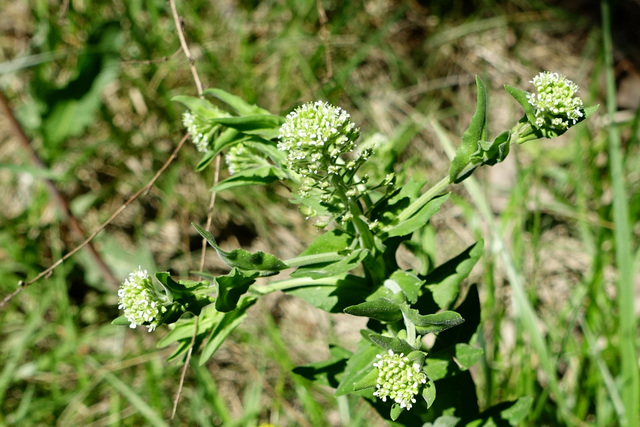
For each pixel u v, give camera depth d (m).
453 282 0.23
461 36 0.48
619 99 0.46
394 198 0.22
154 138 0.42
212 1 0.45
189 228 0.41
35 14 0.43
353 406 0.30
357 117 0.44
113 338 0.39
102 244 0.40
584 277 0.36
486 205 0.31
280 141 0.22
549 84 0.20
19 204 0.43
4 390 0.33
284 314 0.40
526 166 0.43
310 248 0.22
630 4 0.48
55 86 0.38
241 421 0.32
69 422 0.34
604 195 0.41
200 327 0.23
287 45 0.43
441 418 0.24
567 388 0.34
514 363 0.33
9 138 0.43
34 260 0.39
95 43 0.38
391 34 0.47
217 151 0.23
